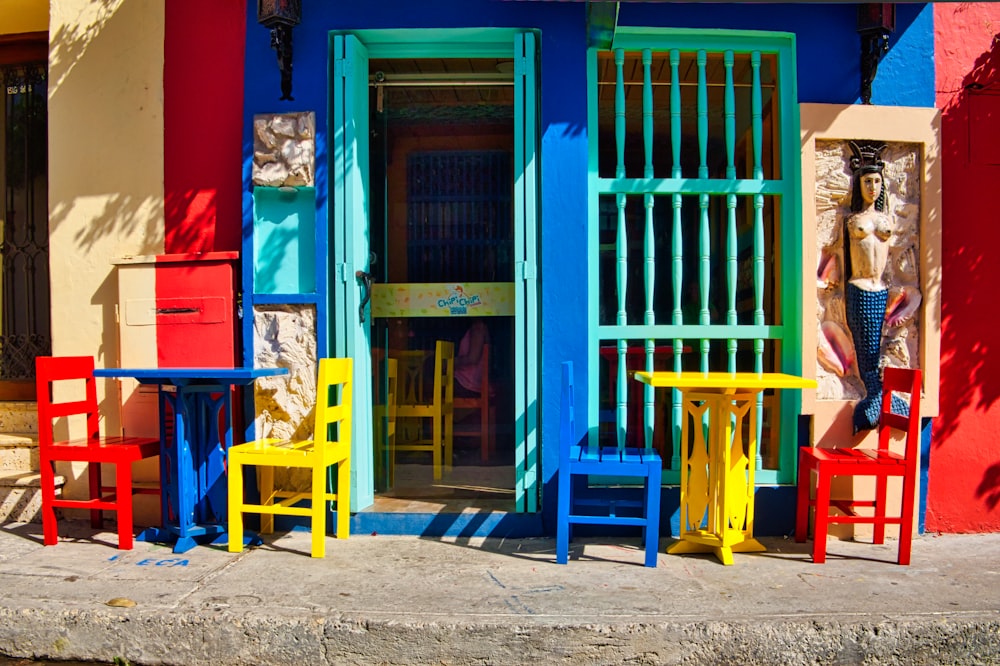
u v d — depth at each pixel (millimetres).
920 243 4246
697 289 4703
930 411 4207
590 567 3742
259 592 3375
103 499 4316
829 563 3803
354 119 4332
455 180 5059
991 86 4340
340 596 3328
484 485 4961
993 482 4363
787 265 4344
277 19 4137
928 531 4355
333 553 3971
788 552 3994
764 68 4656
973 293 4340
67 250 4570
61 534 4312
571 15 4230
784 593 3365
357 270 4395
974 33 4348
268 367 4336
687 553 3973
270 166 4293
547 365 4258
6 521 4578
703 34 4316
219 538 4141
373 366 4875
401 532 4324
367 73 4562
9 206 5340
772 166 4504
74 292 4566
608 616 3092
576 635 3014
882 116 4227
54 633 3186
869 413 4152
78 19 4586
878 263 4188
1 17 5078
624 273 4367
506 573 3646
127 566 3744
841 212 4277
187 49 4496
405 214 5062
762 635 3012
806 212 4215
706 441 4340
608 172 4727
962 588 3439
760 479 4332
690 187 4352
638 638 3010
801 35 4270
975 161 4340
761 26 4250
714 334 4352
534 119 4281
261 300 4301
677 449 4367
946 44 4340
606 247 4605
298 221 4367
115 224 4539
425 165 5066
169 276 4363
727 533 3832
